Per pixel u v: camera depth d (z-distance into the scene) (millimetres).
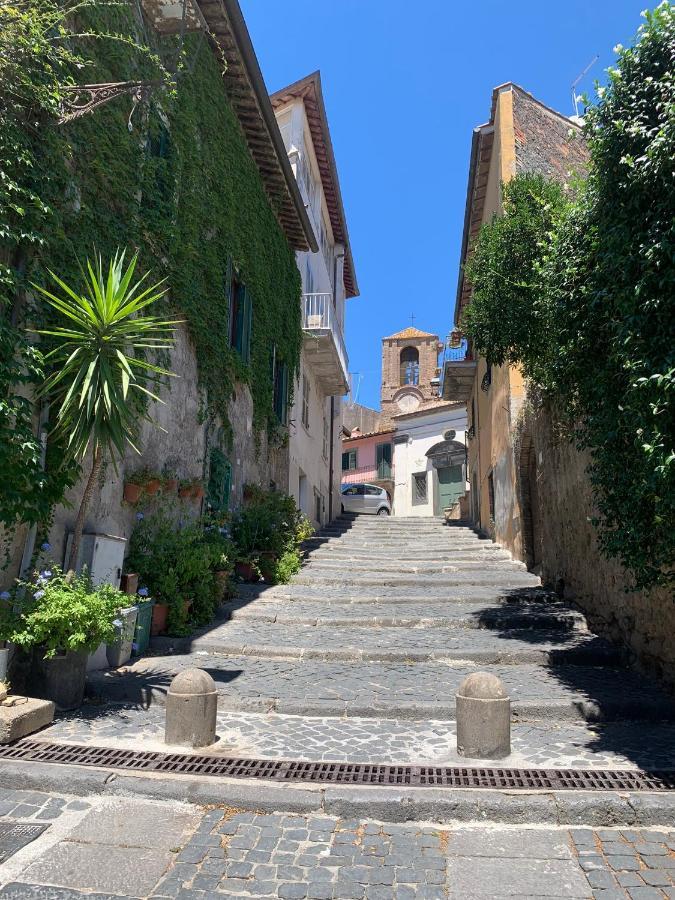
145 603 7305
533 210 8555
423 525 21938
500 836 3625
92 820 3715
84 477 6719
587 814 3789
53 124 6062
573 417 6926
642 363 4566
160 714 5469
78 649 5480
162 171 8805
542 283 6828
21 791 4074
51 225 6062
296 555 12375
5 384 5242
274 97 18078
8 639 5117
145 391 5875
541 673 6684
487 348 8773
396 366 44531
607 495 5738
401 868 3283
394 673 6695
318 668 6867
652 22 4965
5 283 5410
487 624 8531
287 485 16156
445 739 5008
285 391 15922
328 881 3160
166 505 8742
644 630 6527
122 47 7676
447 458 32281
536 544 12406
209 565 8516
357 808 3830
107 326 5621
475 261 8992
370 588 11086
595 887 3123
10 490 5355
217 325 10688
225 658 7191
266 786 4047
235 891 3064
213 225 10820
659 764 4457
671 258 4398
